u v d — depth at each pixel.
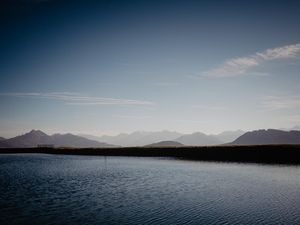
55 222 23.89
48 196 35.88
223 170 68.75
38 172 68.31
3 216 26.03
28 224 23.45
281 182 47.53
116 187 43.28
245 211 27.05
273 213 26.23
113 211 27.42
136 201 32.25
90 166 85.50
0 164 96.44
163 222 23.42
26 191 40.00
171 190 40.03
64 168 79.25
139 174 62.03
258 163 88.00
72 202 31.94
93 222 23.72
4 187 44.03
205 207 28.86
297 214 25.83
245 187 42.41
